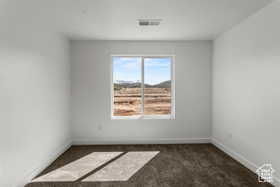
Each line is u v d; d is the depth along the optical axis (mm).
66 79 4086
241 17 2994
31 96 2648
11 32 2205
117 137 4418
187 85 4473
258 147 2775
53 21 3094
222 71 3910
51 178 2709
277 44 2402
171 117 4551
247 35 3033
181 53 4441
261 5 2566
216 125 4215
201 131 4492
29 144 2592
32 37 2678
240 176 2770
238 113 3314
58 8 2590
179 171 2955
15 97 2281
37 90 2820
